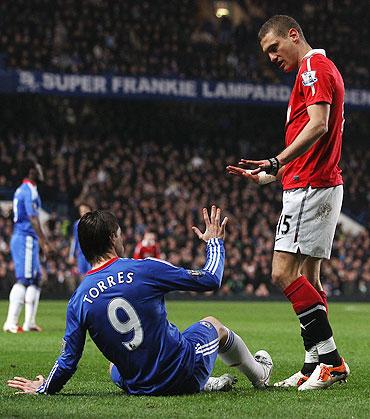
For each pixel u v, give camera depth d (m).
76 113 105.19
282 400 16.92
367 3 117.94
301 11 117.25
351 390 18.83
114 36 103.56
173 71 101.31
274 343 33.94
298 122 19.64
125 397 16.77
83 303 16.33
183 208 95.06
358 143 114.62
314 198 19.31
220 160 105.75
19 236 39.94
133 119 107.75
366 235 98.06
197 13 115.62
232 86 101.44
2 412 15.15
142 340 16.34
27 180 39.88
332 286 91.75
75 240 43.03
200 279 16.53
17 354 28.59
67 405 15.91
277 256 19.66
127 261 16.48
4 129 100.38
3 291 80.19
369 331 41.84
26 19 99.75
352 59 112.88
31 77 93.38
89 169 97.25
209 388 18.14
